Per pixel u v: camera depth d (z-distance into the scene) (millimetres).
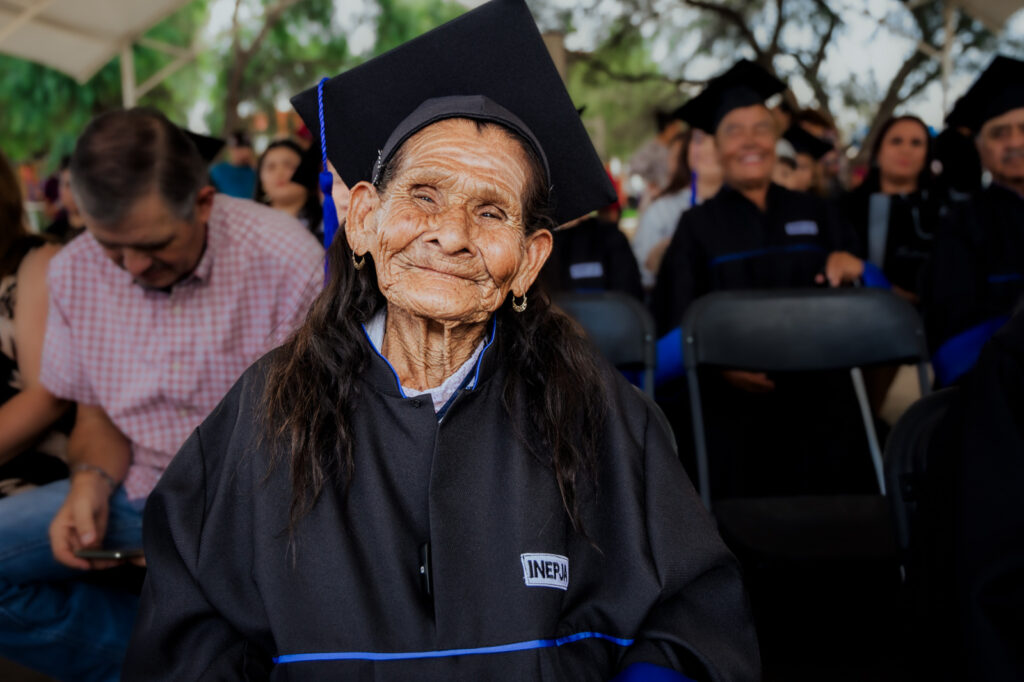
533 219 1417
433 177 1338
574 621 1386
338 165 1549
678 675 1318
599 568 1427
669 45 16516
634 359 2871
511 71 1449
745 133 4180
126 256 2180
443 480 1356
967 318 3752
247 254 2365
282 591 1331
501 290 1370
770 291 2922
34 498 2406
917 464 2037
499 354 1463
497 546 1361
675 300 4207
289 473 1386
